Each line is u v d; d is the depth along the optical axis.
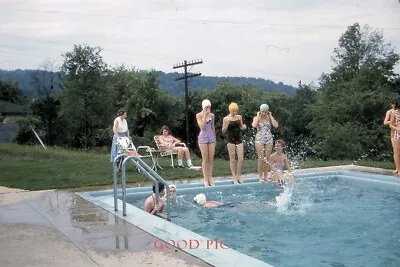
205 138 9.84
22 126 35.41
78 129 35.19
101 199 8.05
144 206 7.87
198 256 4.55
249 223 7.15
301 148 45.78
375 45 47.00
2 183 9.93
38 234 5.55
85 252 4.77
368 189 10.08
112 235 5.46
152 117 50.69
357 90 43.88
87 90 34.38
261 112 10.44
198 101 54.25
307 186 10.41
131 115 48.88
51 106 35.50
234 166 10.35
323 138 43.22
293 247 5.86
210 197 9.27
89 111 34.69
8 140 40.75
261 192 9.80
